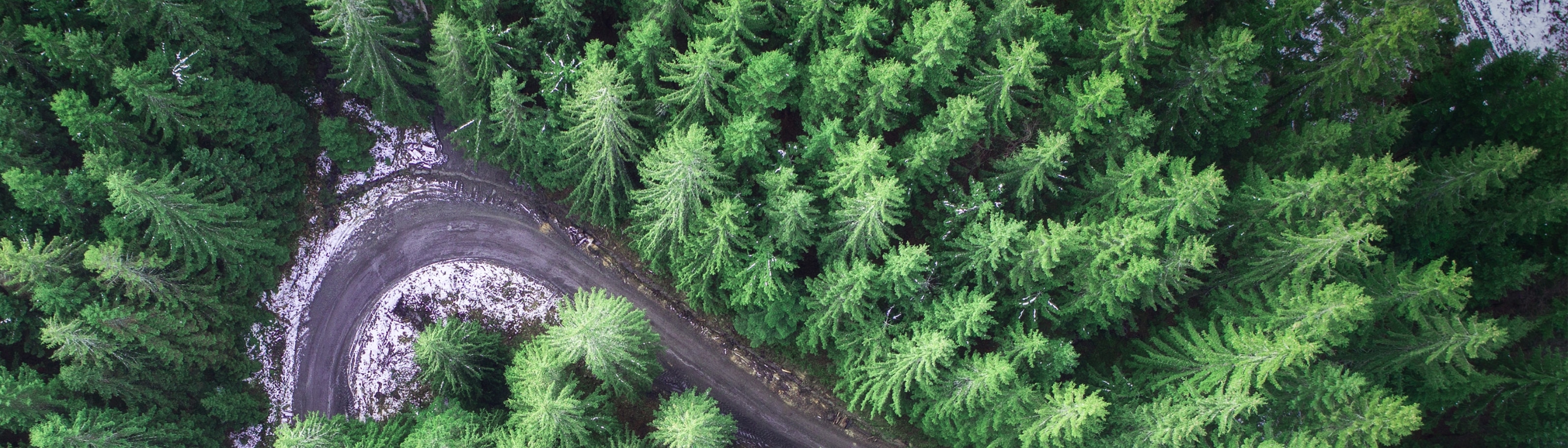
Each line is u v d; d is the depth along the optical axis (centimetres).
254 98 3691
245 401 4159
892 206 3048
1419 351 3116
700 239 3359
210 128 3569
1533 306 3681
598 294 2980
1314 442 2806
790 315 3769
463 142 4066
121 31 3341
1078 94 3070
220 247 3703
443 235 4456
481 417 3572
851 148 3034
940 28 2931
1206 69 3145
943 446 4069
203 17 3462
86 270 3403
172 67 3372
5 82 3331
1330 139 3161
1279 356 2745
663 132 3484
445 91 3612
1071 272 3253
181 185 3406
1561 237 3616
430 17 3916
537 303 4397
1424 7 3117
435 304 4438
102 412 3406
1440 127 3834
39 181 3173
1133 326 3516
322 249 4416
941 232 3459
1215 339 3033
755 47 3528
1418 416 3198
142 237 3488
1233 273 3347
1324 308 2778
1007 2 3030
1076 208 3369
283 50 4050
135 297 3456
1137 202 3055
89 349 3291
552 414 2942
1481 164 3203
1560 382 3259
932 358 3088
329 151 4216
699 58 3075
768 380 4375
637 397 3812
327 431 3309
